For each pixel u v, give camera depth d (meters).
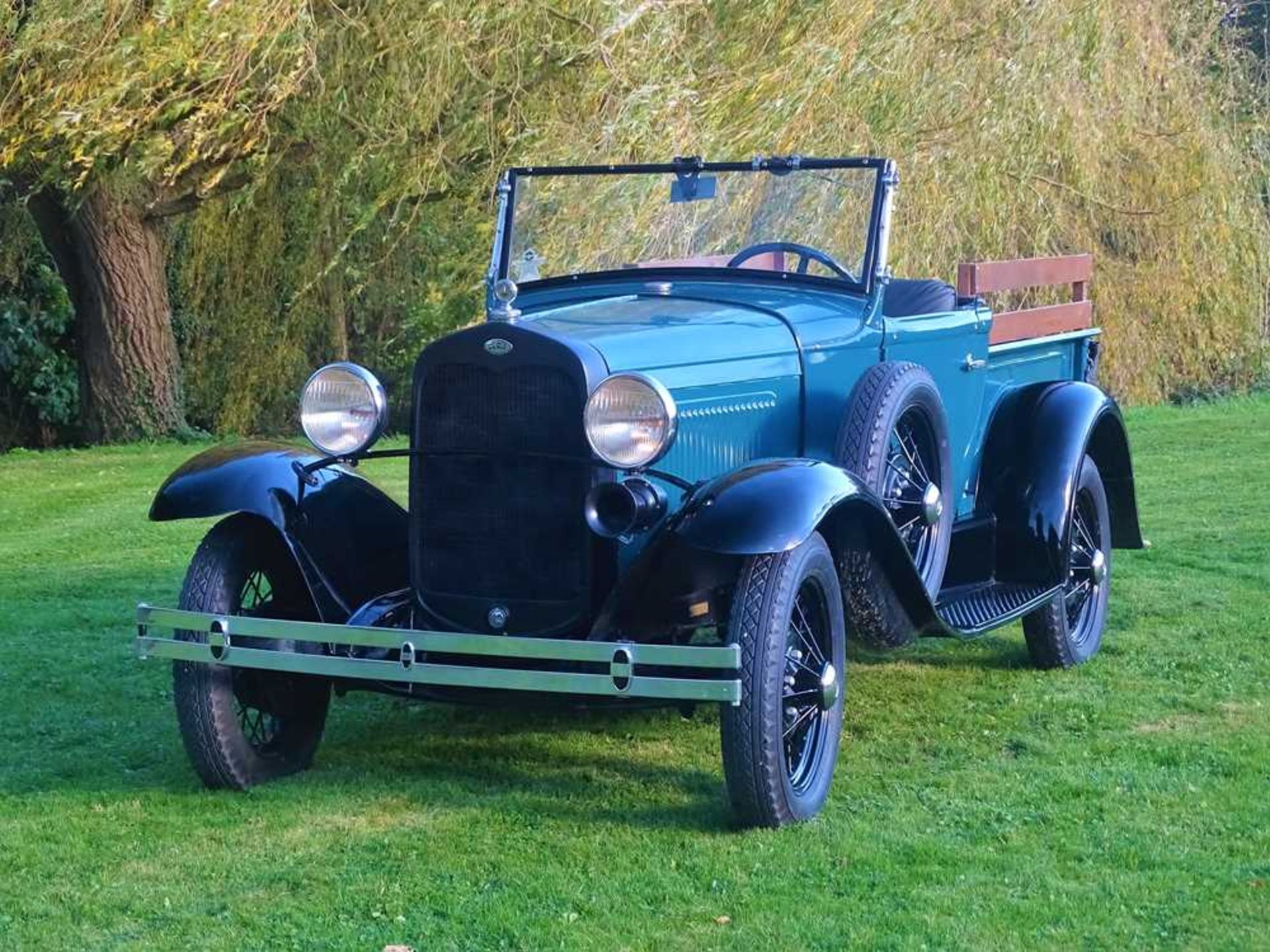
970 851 4.14
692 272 5.71
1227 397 15.62
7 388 16.86
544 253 5.97
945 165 11.64
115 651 6.64
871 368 5.13
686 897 3.87
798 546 4.36
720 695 4.11
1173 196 14.25
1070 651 6.09
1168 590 7.35
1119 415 6.34
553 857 4.17
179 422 15.78
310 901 3.88
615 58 11.27
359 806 4.63
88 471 12.78
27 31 11.75
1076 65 12.05
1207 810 4.42
